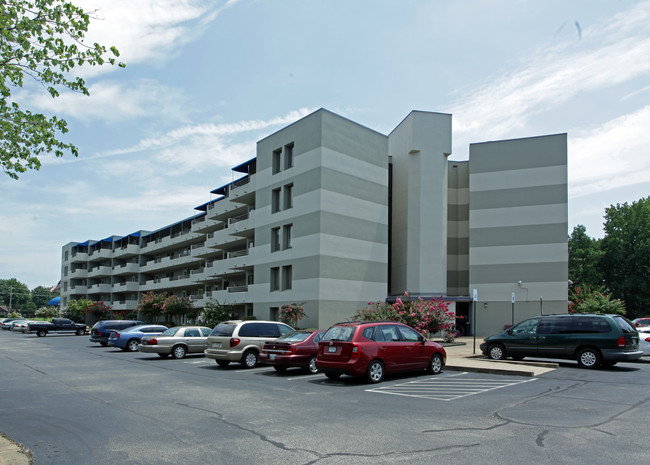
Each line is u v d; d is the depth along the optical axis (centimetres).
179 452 660
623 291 5331
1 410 989
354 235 3381
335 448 665
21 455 641
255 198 3878
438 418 850
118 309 6781
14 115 850
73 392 1225
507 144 3916
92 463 620
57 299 9531
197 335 2311
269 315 3528
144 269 6719
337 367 1328
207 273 4619
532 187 3816
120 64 874
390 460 606
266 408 970
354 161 3453
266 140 3769
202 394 1165
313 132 3325
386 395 1116
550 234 3725
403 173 3950
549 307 3656
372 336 1349
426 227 3756
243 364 1795
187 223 5984
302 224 3319
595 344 1590
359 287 3366
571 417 843
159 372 1672
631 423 793
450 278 4188
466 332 3869
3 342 3728
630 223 5506
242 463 605
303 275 3250
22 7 813
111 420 877
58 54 834
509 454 625
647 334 2228
